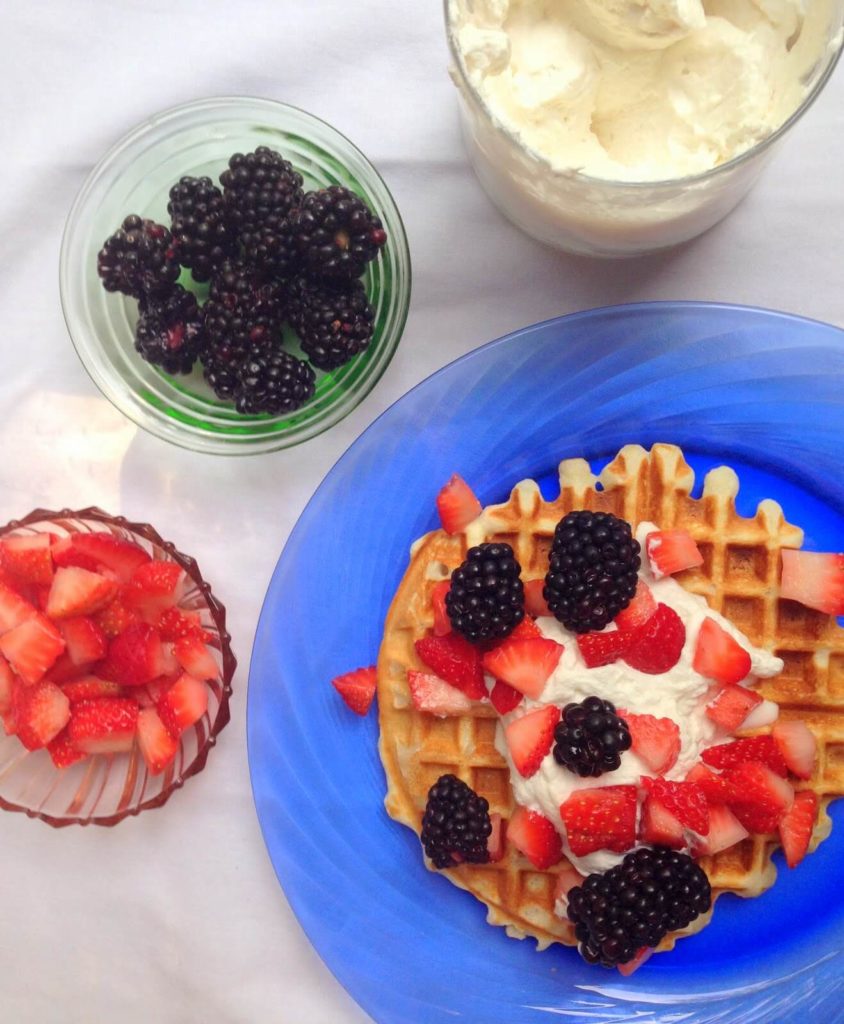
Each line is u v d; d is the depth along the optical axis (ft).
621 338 1.31
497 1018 1.36
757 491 1.38
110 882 1.44
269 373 1.28
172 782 1.38
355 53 1.37
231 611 1.42
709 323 1.30
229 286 1.28
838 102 1.33
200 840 1.43
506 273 1.38
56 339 1.44
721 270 1.37
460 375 1.32
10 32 1.39
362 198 1.33
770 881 1.35
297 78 1.39
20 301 1.43
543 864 1.31
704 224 1.28
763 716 1.32
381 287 1.35
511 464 1.37
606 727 1.22
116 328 1.39
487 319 1.39
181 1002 1.44
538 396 1.34
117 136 1.40
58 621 1.38
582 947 1.27
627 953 1.23
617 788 1.26
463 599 1.25
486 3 1.15
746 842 1.34
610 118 1.26
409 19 1.36
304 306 1.29
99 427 1.45
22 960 1.46
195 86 1.39
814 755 1.32
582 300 1.39
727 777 1.30
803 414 1.33
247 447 1.37
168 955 1.44
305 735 1.37
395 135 1.38
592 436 1.36
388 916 1.37
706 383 1.33
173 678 1.41
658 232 1.24
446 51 1.37
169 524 1.43
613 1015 1.35
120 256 1.30
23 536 1.39
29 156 1.40
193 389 1.39
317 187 1.38
